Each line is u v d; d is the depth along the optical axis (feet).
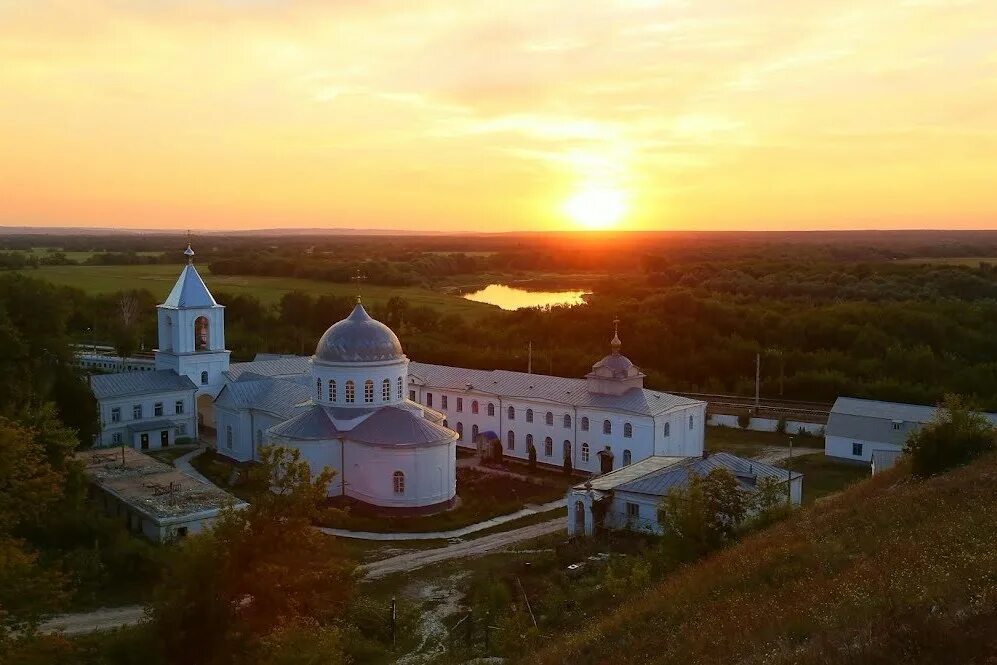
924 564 86.84
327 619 126.72
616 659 92.38
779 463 273.13
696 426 273.54
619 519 196.85
